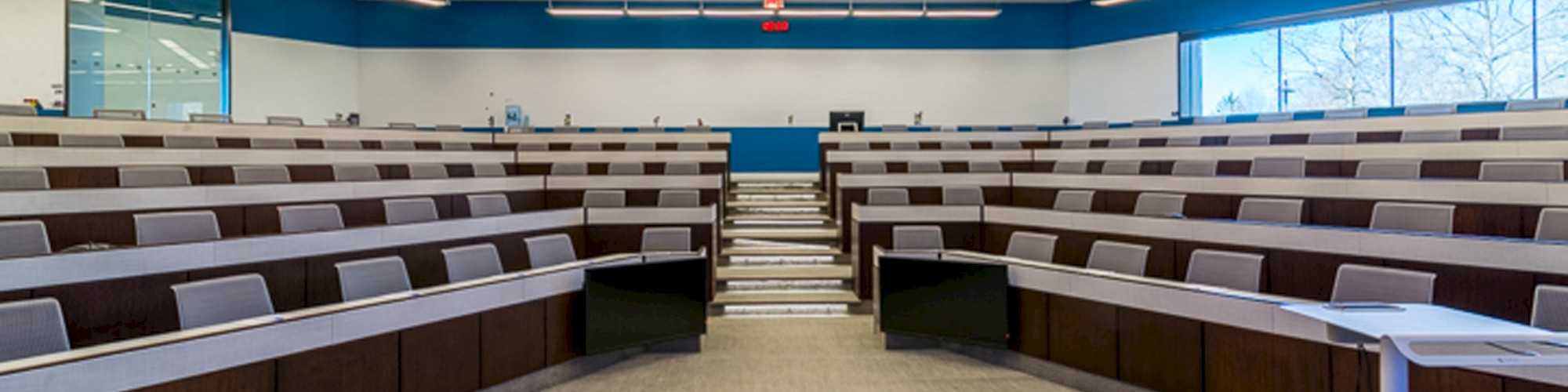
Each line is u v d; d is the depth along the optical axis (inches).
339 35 568.7
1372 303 114.4
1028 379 191.5
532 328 184.1
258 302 152.4
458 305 167.0
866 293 276.8
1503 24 428.8
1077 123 606.9
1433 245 179.8
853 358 212.1
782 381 191.6
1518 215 219.1
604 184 342.6
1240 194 280.5
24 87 417.4
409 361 157.2
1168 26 547.5
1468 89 441.7
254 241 198.4
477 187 328.8
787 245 339.9
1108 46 586.9
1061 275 187.2
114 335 171.3
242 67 507.8
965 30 618.2
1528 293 164.6
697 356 215.5
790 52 619.5
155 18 480.1
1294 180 267.6
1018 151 409.7
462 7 597.3
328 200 286.4
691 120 614.5
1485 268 171.5
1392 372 97.3
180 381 122.1
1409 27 459.5
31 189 222.4
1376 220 215.9
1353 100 481.7
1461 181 231.1
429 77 592.4
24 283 158.4
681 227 280.2
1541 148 268.1
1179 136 424.5
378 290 173.0
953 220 286.0
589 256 282.7
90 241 226.1
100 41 453.7
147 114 477.1
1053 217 265.7
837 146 466.3
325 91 558.9
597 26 608.7
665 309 210.5
